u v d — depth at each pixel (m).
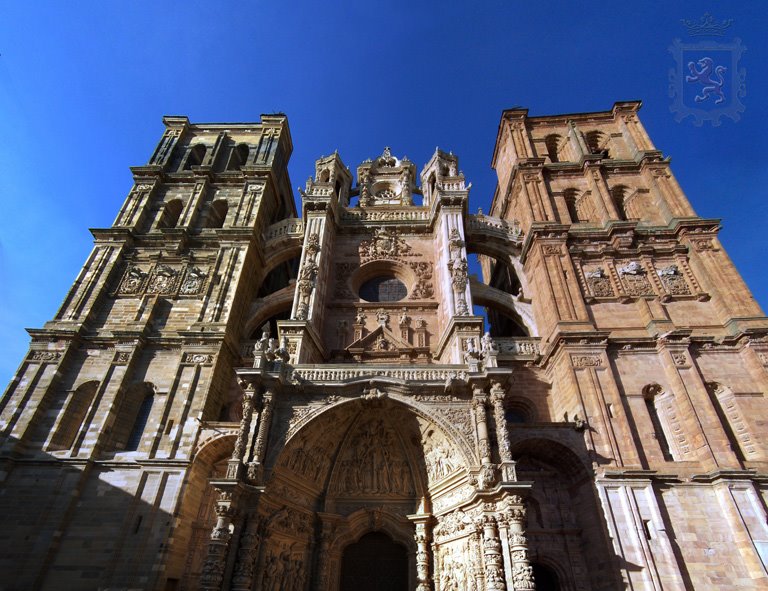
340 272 35.84
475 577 18.50
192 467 23.98
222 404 28.02
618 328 27.88
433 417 21.34
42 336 28.31
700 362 25.92
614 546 20.25
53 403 26.36
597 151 42.31
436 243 36.75
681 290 29.17
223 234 34.00
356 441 24.17
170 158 41.44
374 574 22.58
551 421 27.27
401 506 23.55
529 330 32.03
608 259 31.19
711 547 20.41
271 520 19.91
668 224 32.75
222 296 30.81
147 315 30.14
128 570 20.95
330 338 31.97
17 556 21.25
